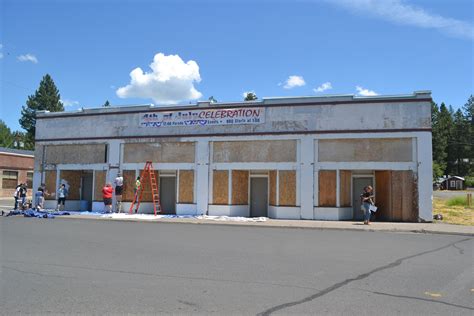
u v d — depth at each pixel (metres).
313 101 22.98
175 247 12.71
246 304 6.80
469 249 12.87
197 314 6.28
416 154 21.50
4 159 46.53
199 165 24.75
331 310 6.52
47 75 80.31
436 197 53.84
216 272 9.12
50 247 12.38
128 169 26.36
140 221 21.89
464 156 110.69
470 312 6.46
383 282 8.34
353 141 22.38
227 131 24.31
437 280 8.55
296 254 11.59
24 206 26.19
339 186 22.42
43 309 6.48
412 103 21.66
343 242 14.28
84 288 7.71
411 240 15.02
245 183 24.56
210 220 21.92
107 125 26.98
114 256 10.97
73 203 28.52
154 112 25.97
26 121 79.38
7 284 7.98
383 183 22.77
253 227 19.50
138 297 7.15
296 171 23.00
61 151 28.23
